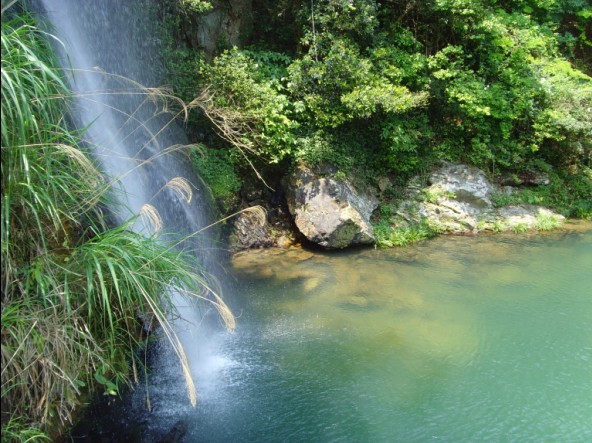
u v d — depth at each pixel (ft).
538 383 16.22
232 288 22.68
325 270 25.03
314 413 14.48
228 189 27.07
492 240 30.04
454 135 34.09
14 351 9.90
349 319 20.12
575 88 36.42
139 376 14.84
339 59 26.78
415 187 32.04
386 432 13.80
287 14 31.94
